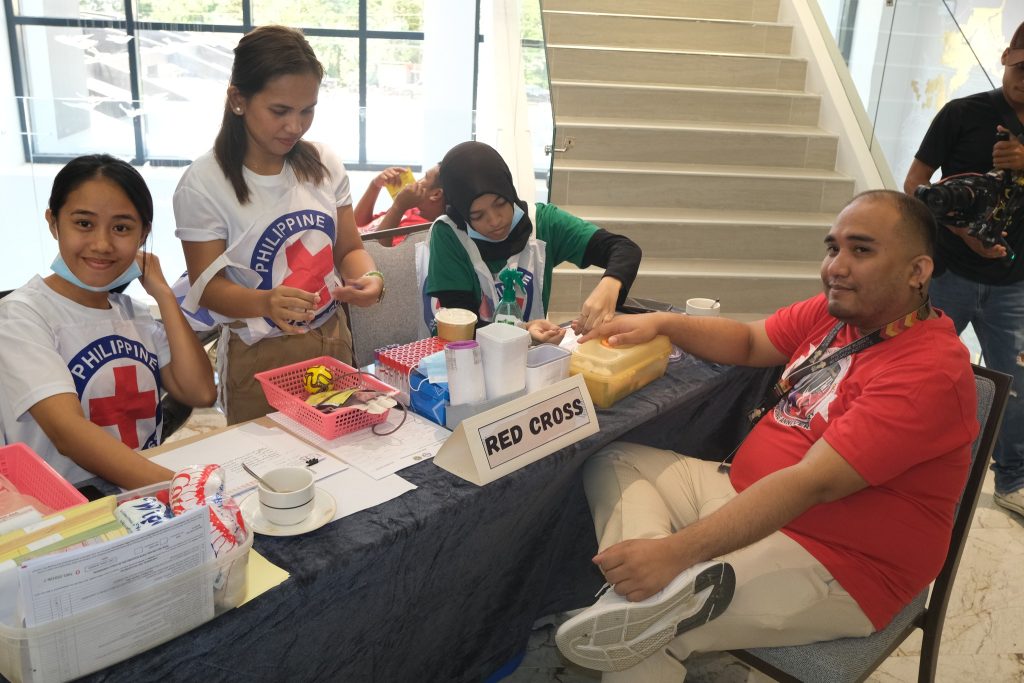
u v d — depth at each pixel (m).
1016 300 2.62
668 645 1.47
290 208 1.82
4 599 0.91
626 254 2.12
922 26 4.01
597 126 4.56
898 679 2.09
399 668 1.54
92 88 6.36
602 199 4.47
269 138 1.71
